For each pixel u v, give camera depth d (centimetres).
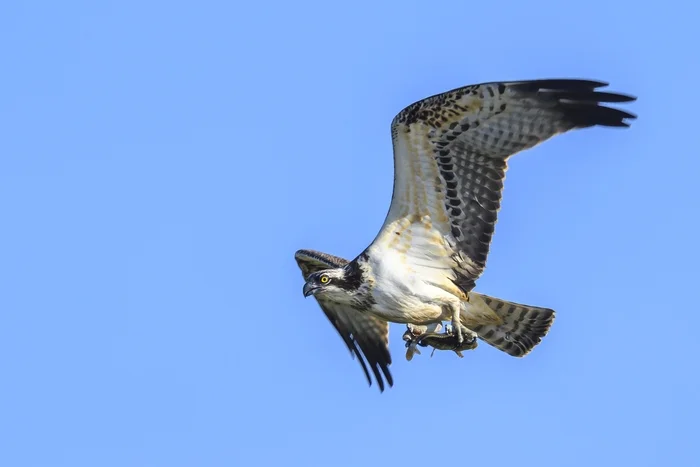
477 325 1877
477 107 1616
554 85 1585
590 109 1595
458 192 1675
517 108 1611
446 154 1655
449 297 1730
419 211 1698
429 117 1628
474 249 1695
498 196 1658
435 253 1717
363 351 1994
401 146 1655
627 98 1579
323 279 1761
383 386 1975
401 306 1733
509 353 1881
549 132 1616
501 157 1644
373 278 1738
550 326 1841
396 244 1727
